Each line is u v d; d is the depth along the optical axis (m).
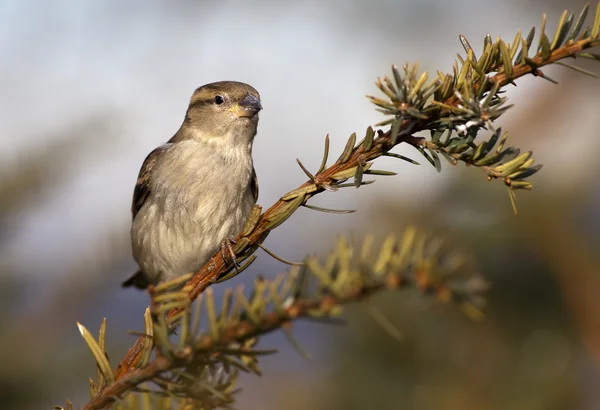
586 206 7.32
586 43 4.23
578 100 7.59
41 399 7.62
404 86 4.25
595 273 7.20
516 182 4.31
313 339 7.84
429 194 7.58
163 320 3.70
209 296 3.57
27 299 7.86
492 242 7.28
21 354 7.59
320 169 4.74
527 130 7.58
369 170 4.63
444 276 3.14
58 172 8.09
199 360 3.65
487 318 7.37
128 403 4.39
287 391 7.99
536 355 7.27
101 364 3.91
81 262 8.13
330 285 3.40
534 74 4.34
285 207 4.86
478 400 7.28
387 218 7.53
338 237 3.52
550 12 9.04
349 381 7.64
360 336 7.54
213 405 3.90
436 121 4.47
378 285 3.31
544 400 7.14
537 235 7.29
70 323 7.96
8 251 7.87
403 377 7.49
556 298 7.34
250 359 3.99
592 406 7.11
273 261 8.44
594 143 7.46
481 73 4.40
